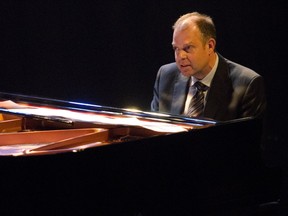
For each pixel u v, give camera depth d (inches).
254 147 236.7
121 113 271.4
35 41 442.0
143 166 217.0
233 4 408.5
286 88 411.5
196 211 227.3
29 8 437.7
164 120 256.7
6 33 442.6
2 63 446.9
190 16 285.9
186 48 280.5
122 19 428.1
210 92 287.6
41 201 210.5
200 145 224.8
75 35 437.1
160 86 309.4
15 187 209.3
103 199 213.8
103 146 210.7
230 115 284.5
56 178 209.2
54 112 276.7
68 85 443.8
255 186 239.3
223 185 231.3
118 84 436.1
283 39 405.1
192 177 224.7
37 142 256.4
